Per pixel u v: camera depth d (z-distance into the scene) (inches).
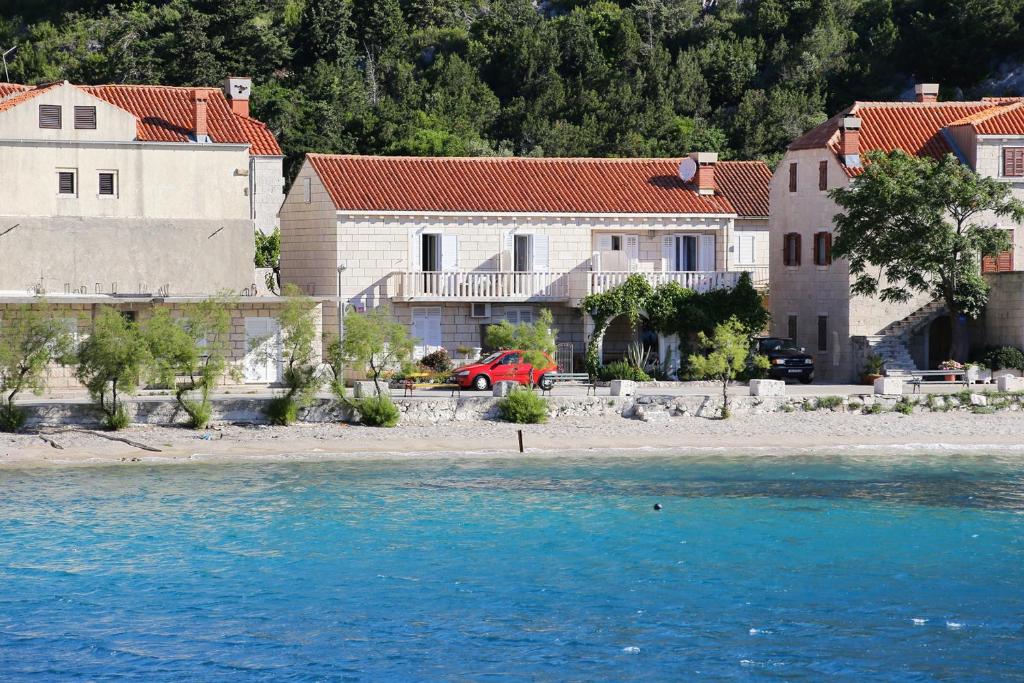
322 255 3703.3
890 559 1953.7
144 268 3491.6
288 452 2704.2
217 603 1737.2
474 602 1749.5
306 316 2979.8
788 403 3198.8
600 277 3737.7
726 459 2726.4
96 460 2586.1
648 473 2568.9
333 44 7534.5
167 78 6786.4
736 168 4623.5
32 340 2805.1
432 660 1549.0
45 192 3486.7
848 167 3850.9
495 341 3476.9
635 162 4089.6
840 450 2832.2
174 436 2812.5
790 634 1632.6
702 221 3909.9
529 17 7829.7
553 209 3794.3
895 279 3634.4
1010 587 1819.6
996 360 3614.7
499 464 2640.3
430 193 3754.9
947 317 3934.5
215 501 2268.7
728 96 7263.8
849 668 1524.4
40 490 2329.0
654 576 1866.4
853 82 7091.5
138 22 7381.9
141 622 1665.8
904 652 1574.8
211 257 3548.2
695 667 1526.8
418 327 3703.3
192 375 2881.4
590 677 1497.3
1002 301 3710.6
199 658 1551.4
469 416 3053.6
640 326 3873.0
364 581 1831.9
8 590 1776.6
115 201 3548.2
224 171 3646.7
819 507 2277.3
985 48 6943.9
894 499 2346.2
